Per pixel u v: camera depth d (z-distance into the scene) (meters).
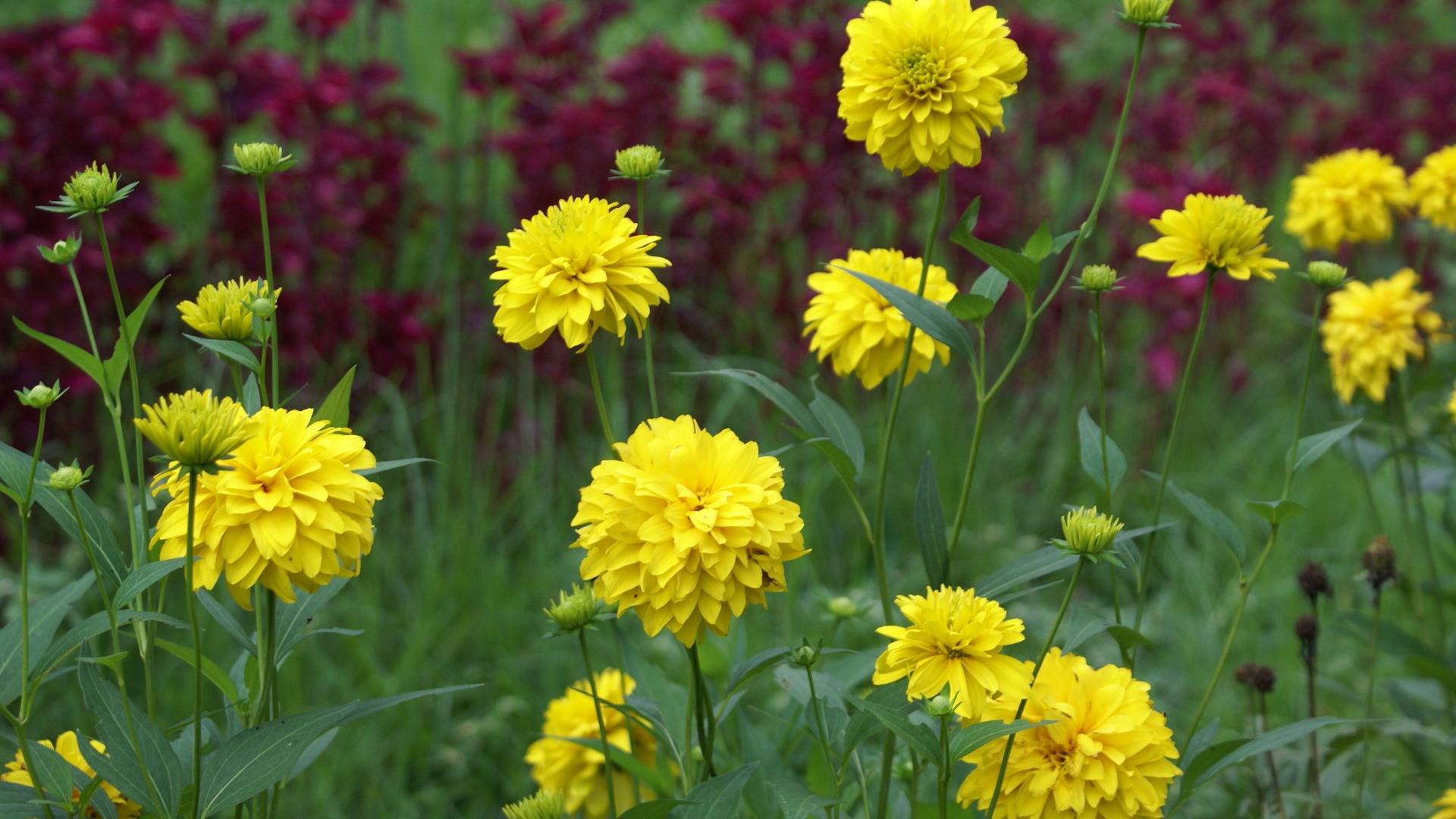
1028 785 1.79
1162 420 5.20
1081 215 5.70
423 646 3.64
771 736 2.89
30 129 4.15
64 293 4.13
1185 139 5.50
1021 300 5.20
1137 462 4.99
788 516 1.74
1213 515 2.14
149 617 1.61
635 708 2.06
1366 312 3.16
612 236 1.92
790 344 4.91
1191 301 5.12
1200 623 4.09
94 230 4.25
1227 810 2.87
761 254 5.11
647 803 1.69
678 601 1.72
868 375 2.39
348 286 4.68
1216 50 5.86
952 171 5.16
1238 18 6.71
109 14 4.28
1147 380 5.20
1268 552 2.13
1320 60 6.27
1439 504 4.03
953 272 5.25
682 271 4.74
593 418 4.73
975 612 1.72
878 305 2.34
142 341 4.35
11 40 4.22
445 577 3.96
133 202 4.24
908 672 1.72
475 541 3.99
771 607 3.92
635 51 4.83
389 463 1.75
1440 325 3.19
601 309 1.84
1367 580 2.67
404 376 4.52
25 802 1.65
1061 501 4.79
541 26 4.84
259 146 1.89
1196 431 5.15
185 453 1.44
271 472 1.60
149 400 4.28
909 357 2.15
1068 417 5.00
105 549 1.81
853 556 4.30
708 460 1.74
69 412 4.28
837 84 4.95
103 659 1.63
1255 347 5.73
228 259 4.41
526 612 3.90
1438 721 3.15
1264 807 2.60
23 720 1.62
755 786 2.22
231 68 4.46
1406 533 3.24
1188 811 2.91
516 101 4.89
